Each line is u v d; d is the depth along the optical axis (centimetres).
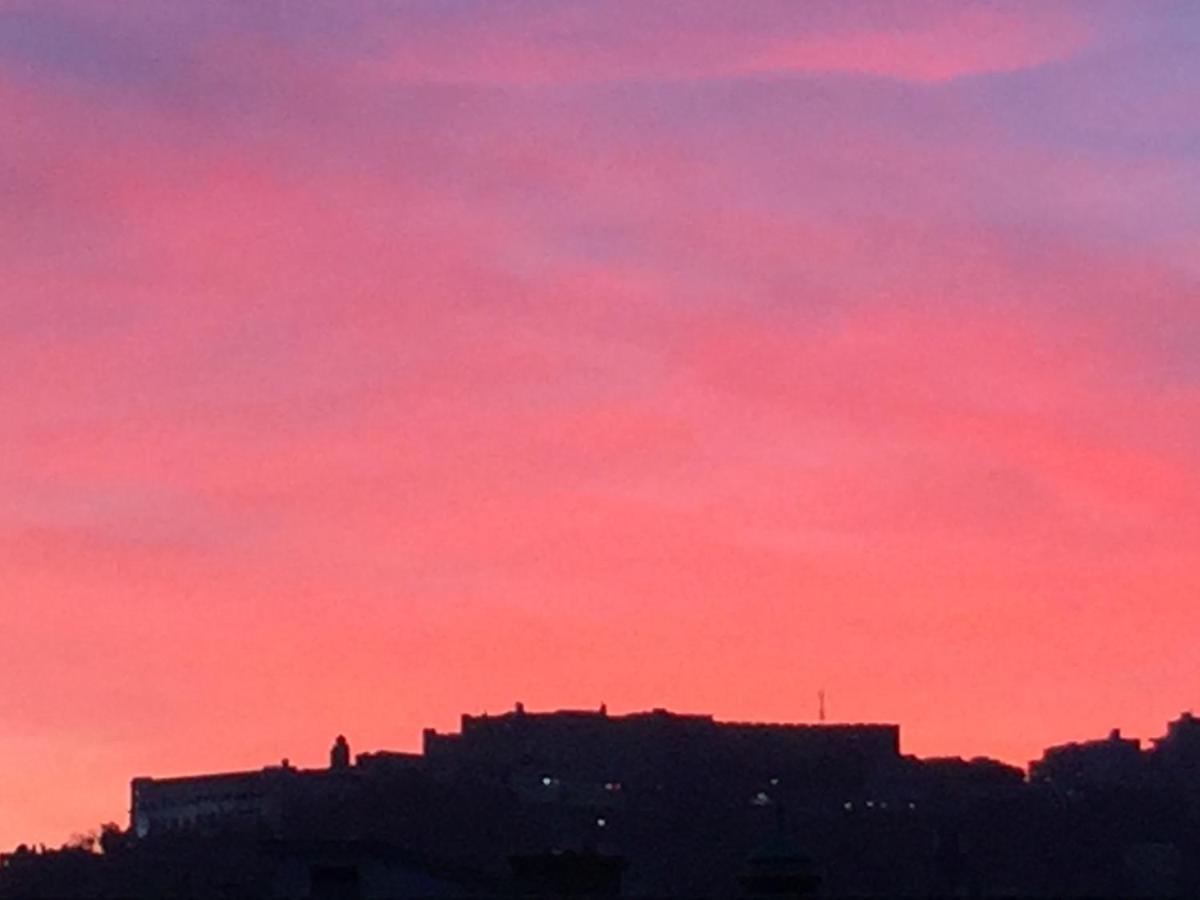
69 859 9981
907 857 12412
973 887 8462
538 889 7100
